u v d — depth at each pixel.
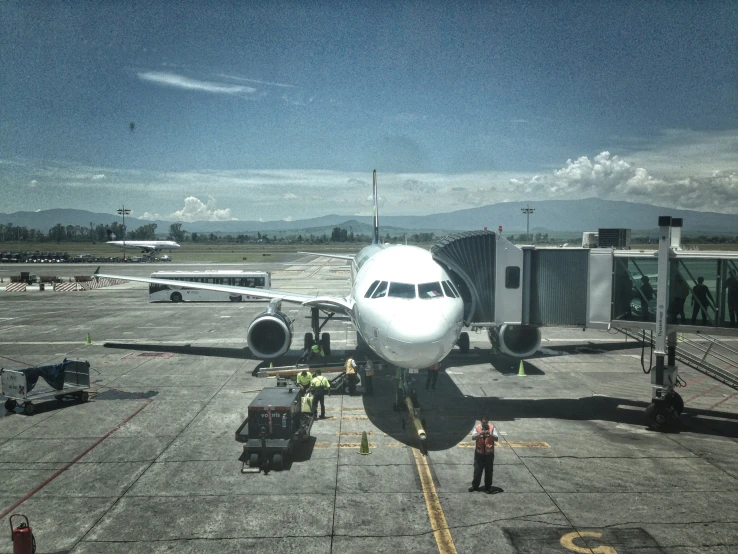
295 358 26.59
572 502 11.70
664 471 13.36
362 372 20.88
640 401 19.58
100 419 17.47
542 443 15.33
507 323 19.12
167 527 10.68
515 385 21.70
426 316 14.72
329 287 62.66
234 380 22.33
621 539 10.19
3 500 11.89
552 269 18.81
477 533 10.42
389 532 10.46
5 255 125.50
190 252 191.12
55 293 60.50
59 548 9.94
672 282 16.75
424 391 20.83
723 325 16.27
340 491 12.24
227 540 10.19
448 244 19.22
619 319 18.09
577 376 23.19
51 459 14.19
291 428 13.66
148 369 24.28
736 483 12.69
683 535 10.33
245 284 54.03
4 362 25.91
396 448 14.89
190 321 39.22
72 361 19.55
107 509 11.45
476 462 12.12
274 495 12.05
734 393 20.86
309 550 9.83
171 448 14.94
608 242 19.58
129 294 59.19
